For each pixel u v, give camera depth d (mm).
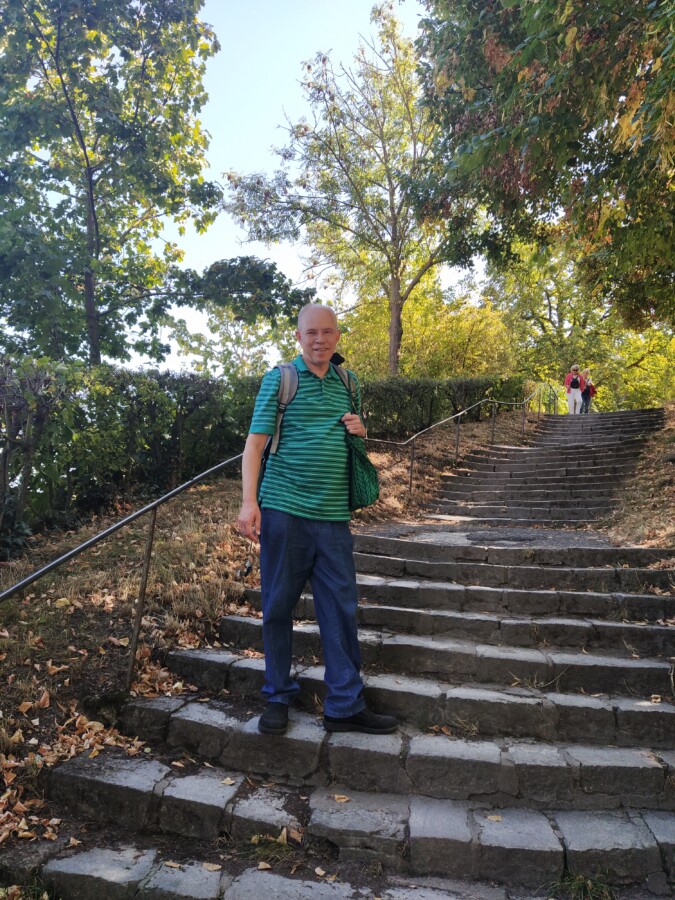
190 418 7746
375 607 4199
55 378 5738
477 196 10641
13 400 5484
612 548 5062
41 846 2576
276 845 2615
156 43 10625
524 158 6512
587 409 21062
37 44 9977
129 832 2738
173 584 4402
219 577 4609
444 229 13992
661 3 4426
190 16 10523
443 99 9938
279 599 3068
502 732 3260
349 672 3107
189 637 3920
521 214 11094
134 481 7277
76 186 11375
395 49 18453
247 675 3506
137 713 3242
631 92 5203
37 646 3699
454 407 16125
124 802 2770
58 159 11242
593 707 3248
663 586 4523
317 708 3357
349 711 3062
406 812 2758
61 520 6270
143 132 10695
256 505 2986
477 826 2668
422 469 10938
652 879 2512
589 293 11156
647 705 3299
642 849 2541
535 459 11406
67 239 10312
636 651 3857
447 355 21859
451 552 5367
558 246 10219
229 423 8156
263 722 3029
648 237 6848
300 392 3125
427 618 4113
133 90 11125
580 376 21000
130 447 7105
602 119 5613
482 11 7578
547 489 9586
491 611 4359
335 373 3268
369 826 2641
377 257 20859
